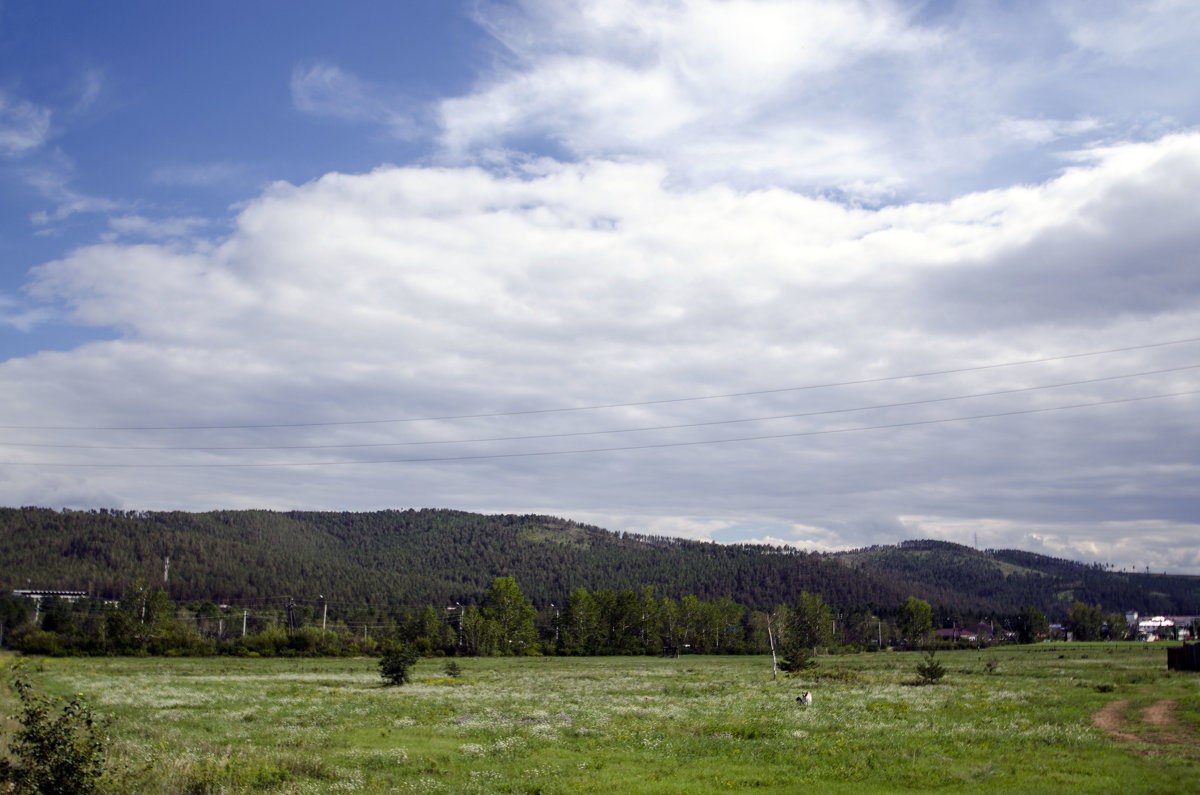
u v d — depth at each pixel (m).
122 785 17.36
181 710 42.06
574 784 21.72
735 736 30.70
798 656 77.25
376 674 86.62
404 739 31.19
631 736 30.92
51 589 172.50
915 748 26.55
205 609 165.00
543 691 59.91
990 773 21.84
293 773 22.08
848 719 35.22
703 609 169.00
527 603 159.62
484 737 31.91
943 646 179.75
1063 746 26.72
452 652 150.25
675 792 20.56
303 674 84.94
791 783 21.58
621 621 166.38
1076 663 81.62
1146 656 97.56
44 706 15.80
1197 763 23.17
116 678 69.88
